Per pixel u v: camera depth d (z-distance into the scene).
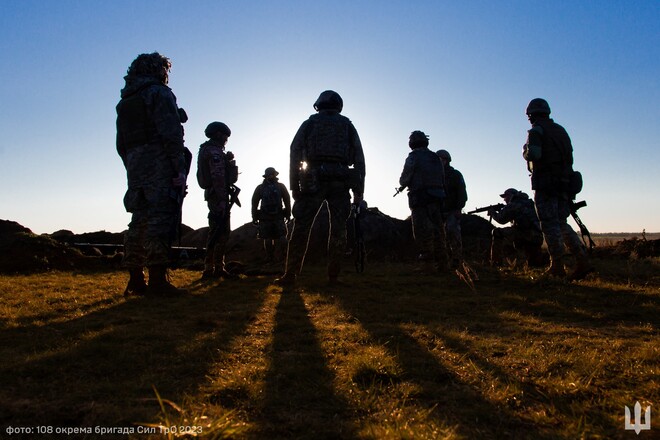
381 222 13.73
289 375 2.96
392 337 3.90
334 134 7.33
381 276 8.96
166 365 3.18
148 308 5.36
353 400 2.57
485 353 3.47
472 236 14.23
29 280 8.28
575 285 7.05
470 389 2.76
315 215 7.57
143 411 2.38
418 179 9.24
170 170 6.28
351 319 4.79
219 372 3.04
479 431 2.20
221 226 8.82
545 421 2.31
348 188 7.62
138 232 6.49
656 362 3.19
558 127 7.78
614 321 4.73
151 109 6.15
